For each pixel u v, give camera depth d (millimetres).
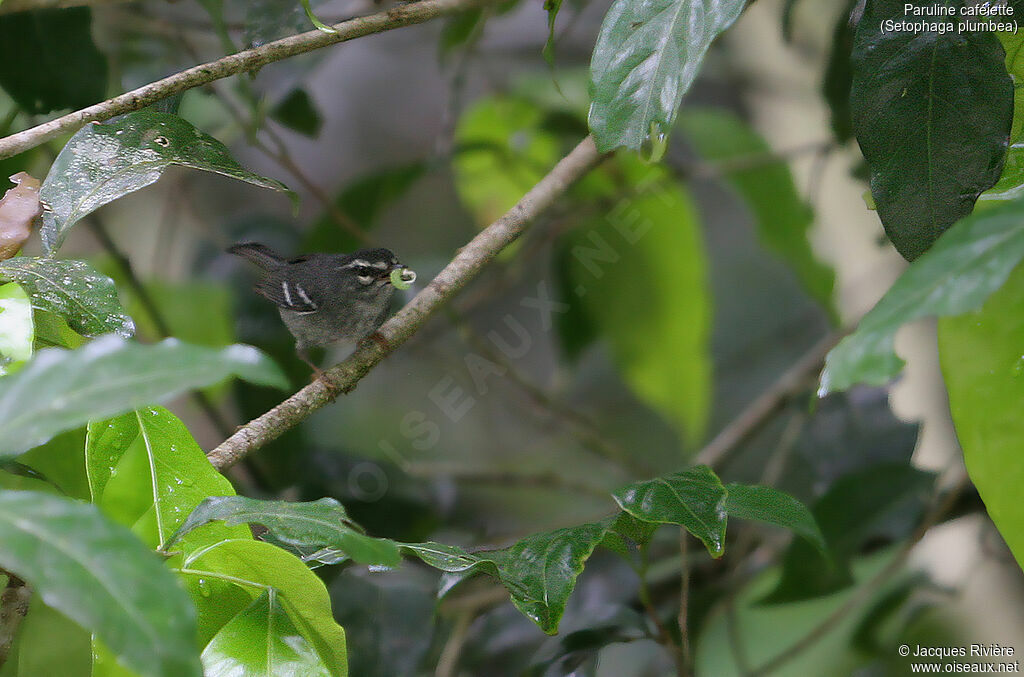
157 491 4883
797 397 11305
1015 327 4453
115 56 10039
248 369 2857
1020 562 4414
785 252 11984
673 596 10375
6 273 5234
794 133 13219
